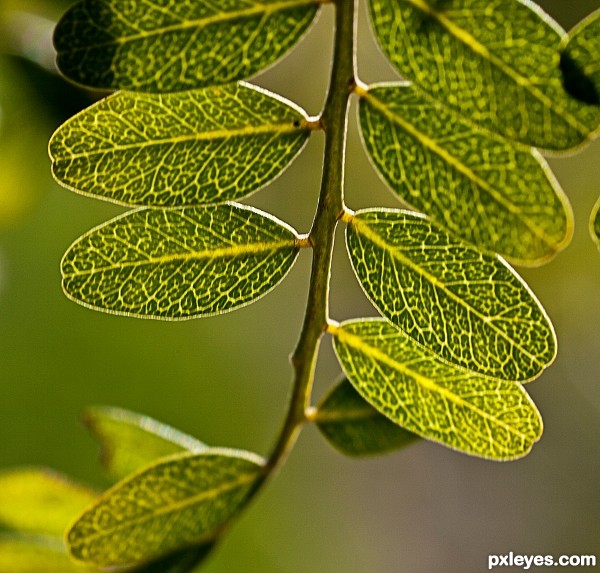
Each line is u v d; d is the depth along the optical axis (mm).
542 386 417
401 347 245
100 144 235
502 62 229
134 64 231
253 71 232
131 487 253
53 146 234
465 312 237
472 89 229
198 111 236
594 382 397
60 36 230
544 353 236
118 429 278
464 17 229
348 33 235
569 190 351
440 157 235
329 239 240
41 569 275
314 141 339
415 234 238
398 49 230
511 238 233
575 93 228
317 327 246
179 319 240
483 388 243
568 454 442
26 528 279
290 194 346
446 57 230
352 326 246
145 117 235
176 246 239
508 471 478
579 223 350
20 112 308
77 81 230
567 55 227
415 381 245
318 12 233
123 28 230
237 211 239
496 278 236
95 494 280
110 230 238
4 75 305
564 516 455
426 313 238
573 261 354
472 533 506
